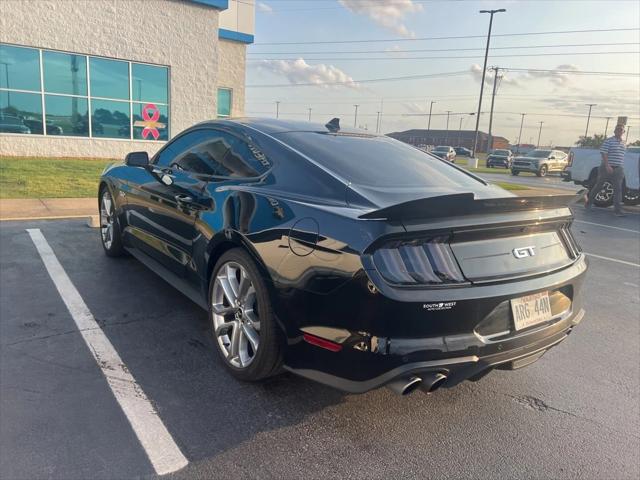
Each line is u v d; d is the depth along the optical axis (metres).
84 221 6.76
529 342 2.54
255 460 2.26
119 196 4.67
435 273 2.25
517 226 2.52
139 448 2.27
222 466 2.20
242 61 20.67
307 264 2.37
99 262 4.98
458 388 3.08
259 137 3.26
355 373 2.28
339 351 2.30
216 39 16.12
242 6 19.92
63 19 13.19
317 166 2.86
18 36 12.58
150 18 14.67
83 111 14.02
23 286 4.20
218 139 3.60
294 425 2.55
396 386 2.22
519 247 2.58
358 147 3.35
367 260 2.16
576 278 2.82
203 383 2.87
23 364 2.91
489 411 2.83
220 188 3.14
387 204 2.48
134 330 3.49
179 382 2.86
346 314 2.24
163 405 2.62
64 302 3.91
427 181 3.04
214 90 16.41
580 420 2.79
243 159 3.24
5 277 4.39
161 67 15.23
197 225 3.25
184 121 15.92
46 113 13.41
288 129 3.42
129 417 2.49
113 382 2.80
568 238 2.97
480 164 45.28
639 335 4.14
